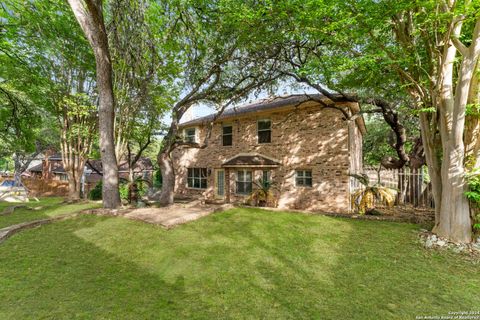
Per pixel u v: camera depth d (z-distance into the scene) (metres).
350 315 3.04
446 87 5.80
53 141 22.58
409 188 11.80
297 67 10.64
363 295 3.51
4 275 4.11
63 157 13.36
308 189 12.17
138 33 9.92
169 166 11.36
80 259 4.80
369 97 10.88
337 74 9.02
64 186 20.56
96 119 13.82
